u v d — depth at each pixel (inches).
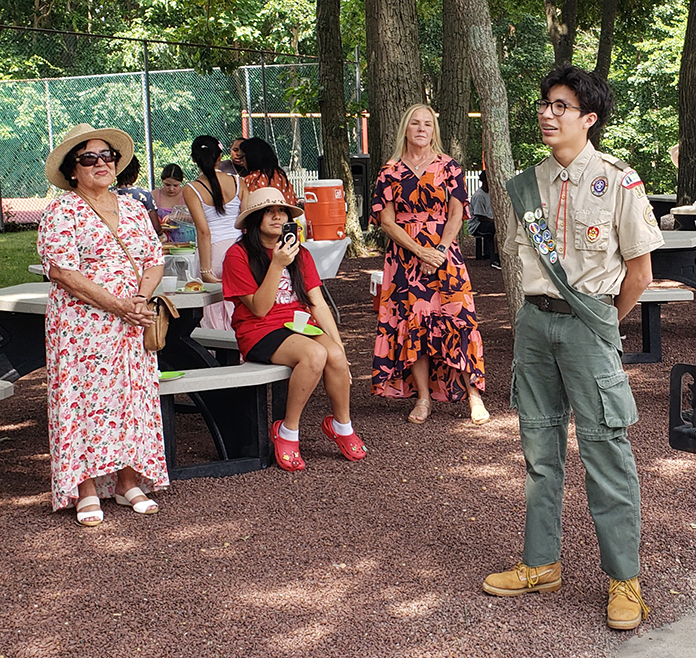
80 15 1155.3
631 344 308.3
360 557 150.5
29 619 132.3
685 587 137.5
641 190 119.9
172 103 944.3
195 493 182.7
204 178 270.1
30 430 234.7
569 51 689.0
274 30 1118.4
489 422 226.1
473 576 142.6
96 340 167.3
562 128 120.6
